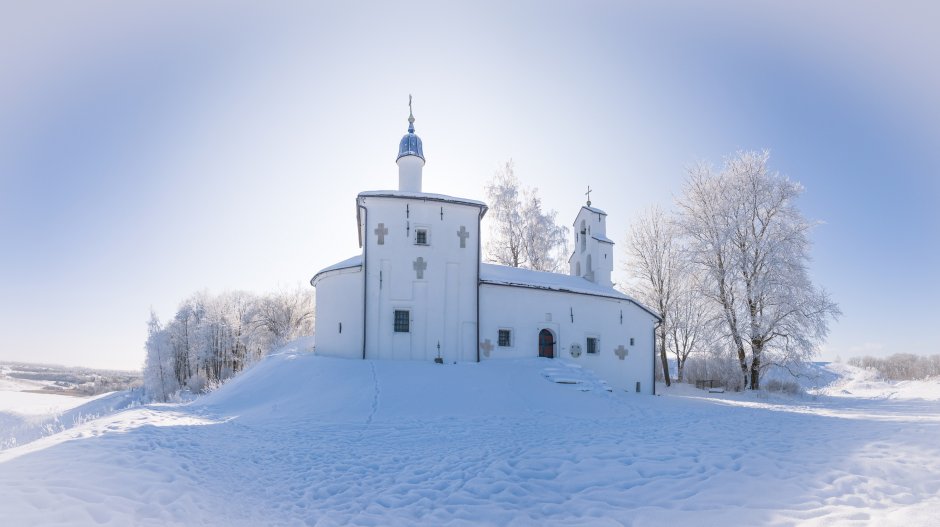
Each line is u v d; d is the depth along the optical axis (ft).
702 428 44.16
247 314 198.70
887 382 151.94
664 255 144.15
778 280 108.17
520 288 91.81
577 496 23.13
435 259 86.22
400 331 83.41
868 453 27.17
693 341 135.54
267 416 55.88
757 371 111.65
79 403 187.83
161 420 49.55
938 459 25.18
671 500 21.62
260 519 21.17
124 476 22.68
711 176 124.06
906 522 16.80
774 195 114.01
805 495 20.90
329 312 87.30
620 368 101.04
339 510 22.65
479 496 24.20
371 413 57.00
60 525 16.31
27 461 23.88
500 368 79.61
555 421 54.49
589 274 116.37
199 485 24.32
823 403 88.53
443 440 41.19
